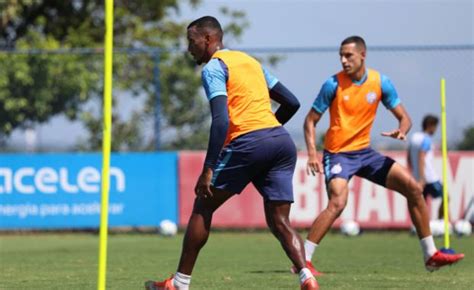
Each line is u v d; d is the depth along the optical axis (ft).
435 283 88.28
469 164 181.57
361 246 152.25
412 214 98.99
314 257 127.95
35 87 189.67
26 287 87.04
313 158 100.68
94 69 192.54
